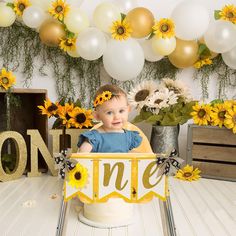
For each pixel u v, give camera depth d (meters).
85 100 2.57
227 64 2.25
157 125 2.32
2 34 2.50
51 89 2.58
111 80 2.56
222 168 2.25
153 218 1.62
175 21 2.11
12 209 1.69
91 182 1.17
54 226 1.49
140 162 1.16
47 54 2.55
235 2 2.46
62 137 2.38
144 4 2.54
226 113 2.16
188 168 2.27
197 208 1.74
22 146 2.22
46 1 2.21
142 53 2.13
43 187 2.06
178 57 2.21
